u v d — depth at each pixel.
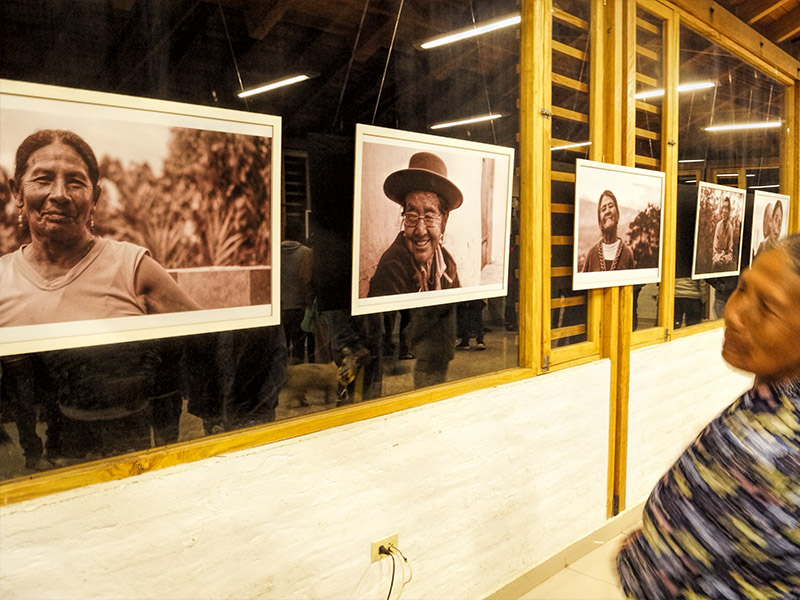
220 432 1.58
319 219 1.74
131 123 1.34
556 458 2.58
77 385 1.34
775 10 4.04
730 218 3.82
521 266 2.43
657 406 3.24
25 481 1.26
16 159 1.20
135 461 1.39
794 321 0.79
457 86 2.11
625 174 2.83
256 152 1.57
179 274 1.46
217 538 1.54
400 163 1.91
